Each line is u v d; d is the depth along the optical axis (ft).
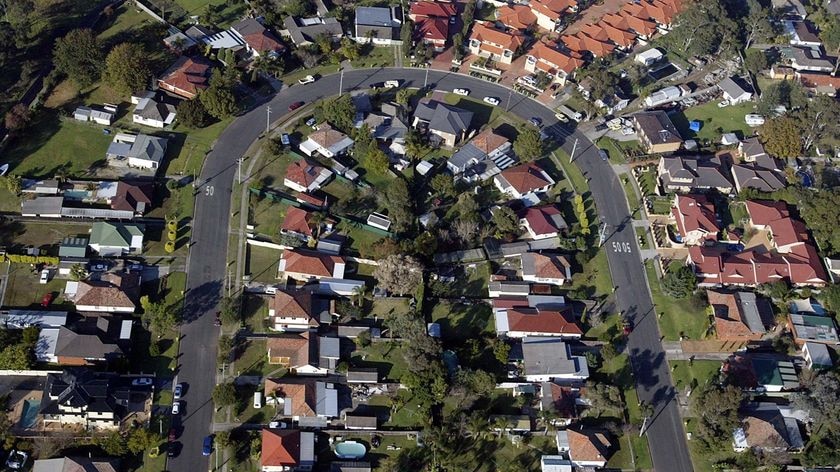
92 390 505.66
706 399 542.98
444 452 515.50
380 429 530.68
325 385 545.44
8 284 577.84
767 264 644.69
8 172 654.94
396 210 649.61
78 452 497.46
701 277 640.58
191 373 545.44
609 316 617.21
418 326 562.66
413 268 603.67
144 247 616.39
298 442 510.58
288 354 554.05
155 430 512.63
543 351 577.02
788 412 558.56
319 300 595.06
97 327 552.41
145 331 564.71
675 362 590.96
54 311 564.30
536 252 648.79
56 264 593.42
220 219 646.74
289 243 629.92
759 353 600.80
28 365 529.45
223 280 604.49
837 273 653.30
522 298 620.90
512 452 528.22
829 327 609.01
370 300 604.49
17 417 510.17
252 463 504.84
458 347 578.66
